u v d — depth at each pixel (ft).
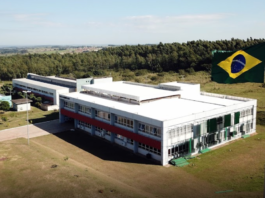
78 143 175.42
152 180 123.44
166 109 167.84
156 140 142.72
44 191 107.24
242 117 178.09
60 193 105.50
